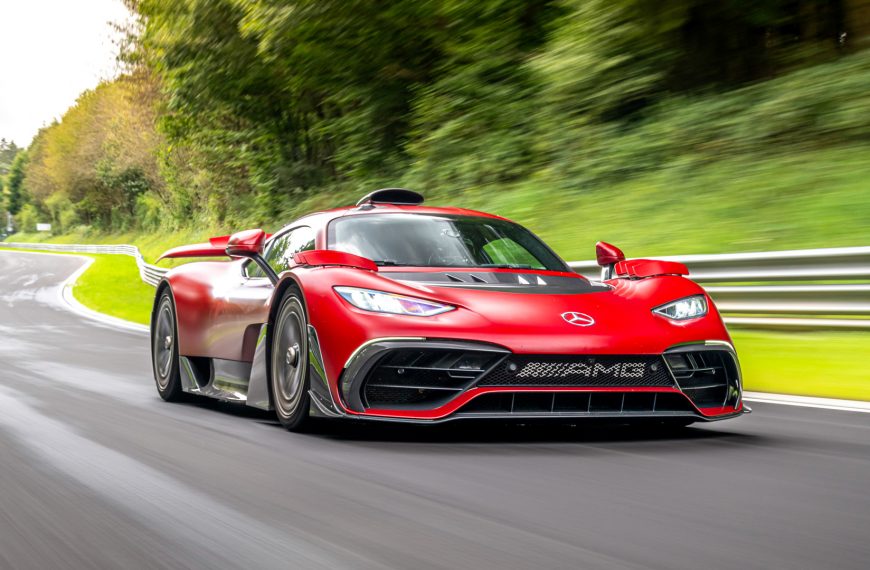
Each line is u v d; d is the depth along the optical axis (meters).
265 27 17.11
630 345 3.35
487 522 2.30
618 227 10.62
